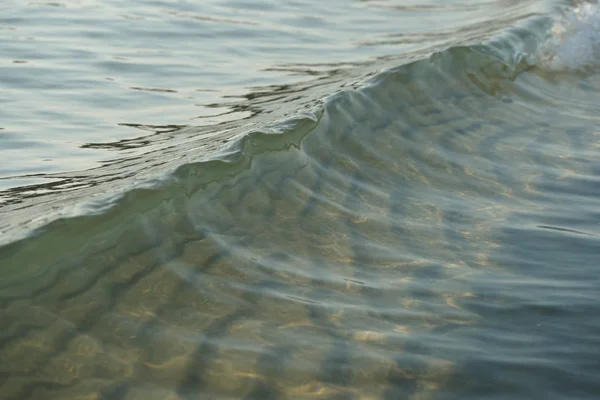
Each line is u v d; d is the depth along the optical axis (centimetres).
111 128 590
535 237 446
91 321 338
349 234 445
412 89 666
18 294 344
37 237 375
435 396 311
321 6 1040
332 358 332
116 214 406
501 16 974
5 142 553
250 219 443
